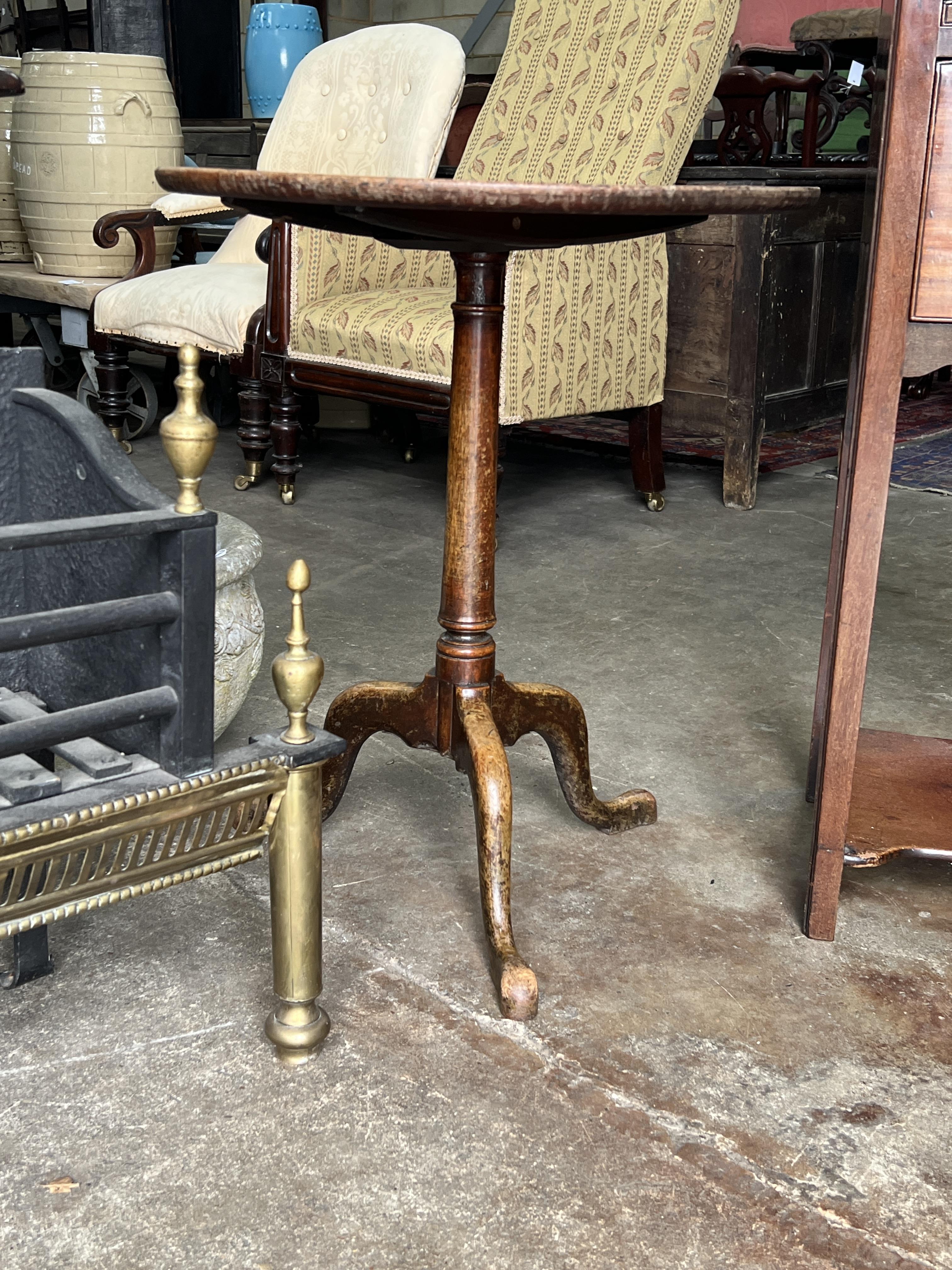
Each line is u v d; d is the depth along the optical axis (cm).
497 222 125
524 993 129
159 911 149
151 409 427
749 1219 103
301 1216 102
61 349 480
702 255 360
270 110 534
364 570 294
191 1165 108
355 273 343
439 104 332
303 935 118
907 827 151
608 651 243
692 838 172
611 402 327
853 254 377
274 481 382
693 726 209
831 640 165
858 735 144
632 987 136
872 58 438
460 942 144
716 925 150
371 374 316
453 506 150
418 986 135
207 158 564
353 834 170
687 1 298
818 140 427
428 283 362
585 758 167
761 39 607
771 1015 132
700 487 389
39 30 802
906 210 127
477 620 151
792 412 369
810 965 142
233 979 135
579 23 324
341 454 426
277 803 114
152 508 103
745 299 343
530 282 290
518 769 194
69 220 437
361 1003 132
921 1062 125
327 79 359
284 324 337
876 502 133
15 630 95
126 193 438
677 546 320
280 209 133
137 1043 124
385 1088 118
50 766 129
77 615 98
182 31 671
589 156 309
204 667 105
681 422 376
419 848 167
